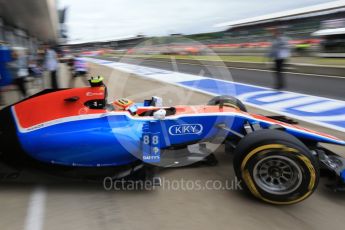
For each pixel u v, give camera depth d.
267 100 7.31
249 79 11.23
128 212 2.51
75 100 3.05
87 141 2.88
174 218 2.42
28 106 3.13
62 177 2.88
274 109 6.32
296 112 5.99
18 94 8.46
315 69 12.25
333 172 2.67
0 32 17.38
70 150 2.89
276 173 2.54
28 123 3.02
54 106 3.07
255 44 34.12
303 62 15.99
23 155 2.97
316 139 3.11
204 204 2.62
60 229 2.28
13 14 18.73
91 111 3.07
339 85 9.21
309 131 3.18
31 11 19.77
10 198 2.70
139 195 2.78
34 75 11.15
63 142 2.88
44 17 25.23
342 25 19.25
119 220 2.39
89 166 3.01
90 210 2.53
